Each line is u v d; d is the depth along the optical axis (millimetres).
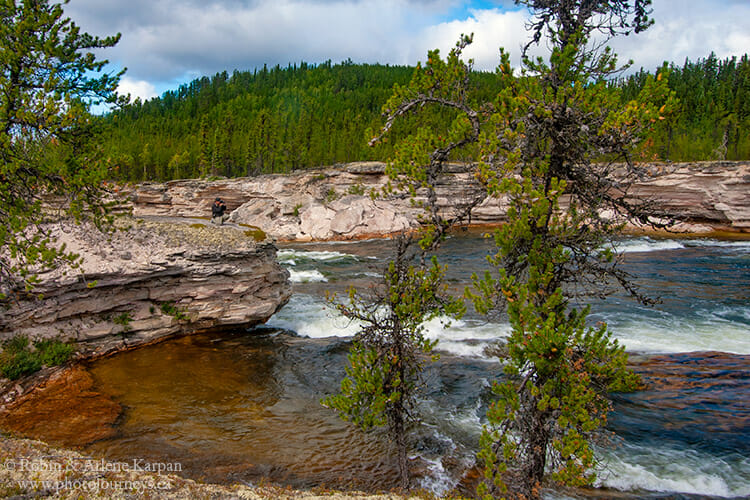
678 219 6922
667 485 9938
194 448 11039
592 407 7359
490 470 7172
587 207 7363
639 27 7270
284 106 161375
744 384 14477
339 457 11031
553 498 9469
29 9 10891
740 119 82875
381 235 62344
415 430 12383
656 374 15398
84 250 16438
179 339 18781
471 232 59469
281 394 14625
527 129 7000
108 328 16641
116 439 11203
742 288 28031
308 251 50094
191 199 84625
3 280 13188
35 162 11328
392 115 8414
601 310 23141
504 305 7879
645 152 6891
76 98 11570
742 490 9750
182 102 190000
